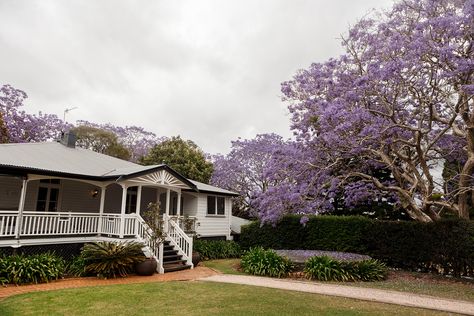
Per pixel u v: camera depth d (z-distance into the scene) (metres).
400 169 15.59
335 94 14.02
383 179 18.86
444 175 17.14
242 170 30.55
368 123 12.97
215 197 22.20
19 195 14.93
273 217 14.70
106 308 7.66
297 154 14.57
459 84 12.17
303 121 14.78
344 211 21.66
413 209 14.78
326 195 14.84
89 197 17.55
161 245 13.49
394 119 13.18
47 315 7.03
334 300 9.05
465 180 13.55
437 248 14.05
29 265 10.62
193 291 9.73
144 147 40.38
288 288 10.65
